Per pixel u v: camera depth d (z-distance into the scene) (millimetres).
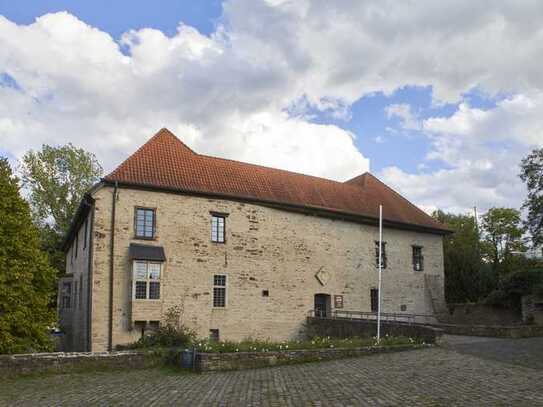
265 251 25438
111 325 20688
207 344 16125
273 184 27891
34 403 10570
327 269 27516
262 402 9562
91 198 21500
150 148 24969
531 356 14078
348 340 17656
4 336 15461
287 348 15758
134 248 21656
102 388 12125
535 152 31578
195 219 23562
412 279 31453
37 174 36625
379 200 32938
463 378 11008
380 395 9578
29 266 16656
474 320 30391
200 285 23109
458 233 47625
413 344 17125
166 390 11508
